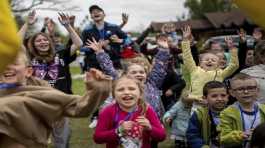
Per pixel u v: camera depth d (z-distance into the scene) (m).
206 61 7.54
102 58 6.88
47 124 3.68
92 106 3.51
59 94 3.63
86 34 9.48
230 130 5.23
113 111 4.90
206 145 5.54
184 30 7.66
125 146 4.76
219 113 5.66
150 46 12.81
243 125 5.21
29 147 3.64
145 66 6.44
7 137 3.64
